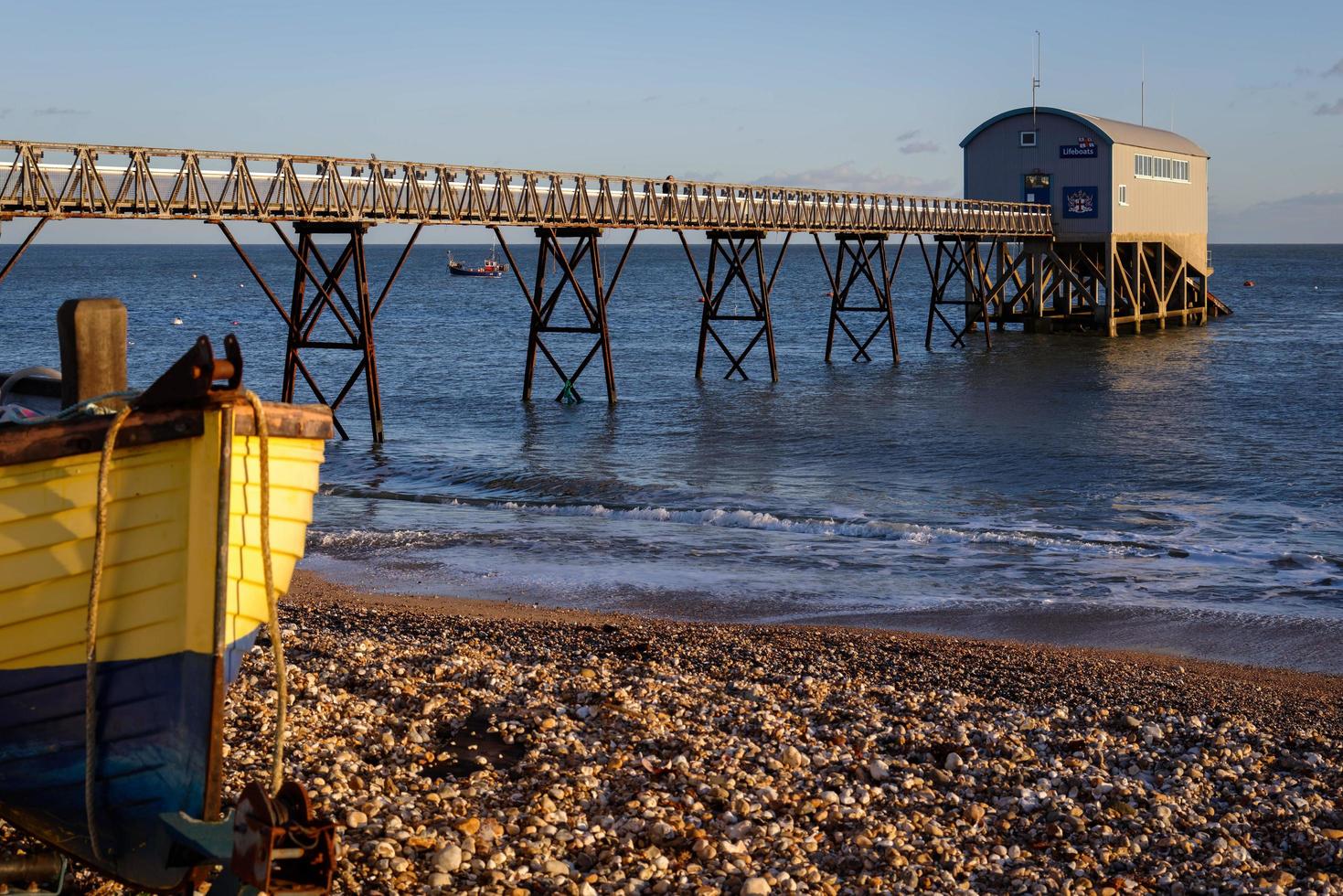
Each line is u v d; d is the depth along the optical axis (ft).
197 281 427.33
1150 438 87.92
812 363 147.23
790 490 70.18
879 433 90.38
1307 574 51.90
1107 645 42.32
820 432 90.89
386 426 94.58
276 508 18.99
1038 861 22.86
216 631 17.66
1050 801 25.30
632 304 298.97
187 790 18.28
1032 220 158.51
